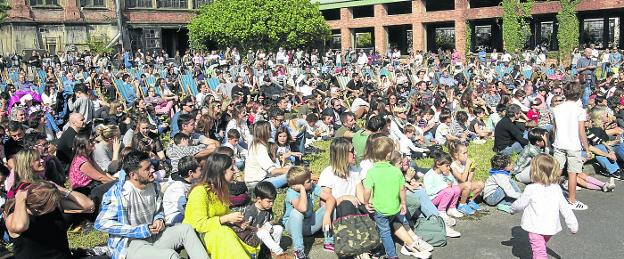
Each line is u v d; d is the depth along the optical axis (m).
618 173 10.53
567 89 8.91
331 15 47.56
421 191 7.52
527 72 26.52
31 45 36.25
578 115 8.70
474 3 41.38
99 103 15.38
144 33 41.75
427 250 6.96
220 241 6.02
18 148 9.00
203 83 20.62
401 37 45.50
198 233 6.21
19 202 5.37
